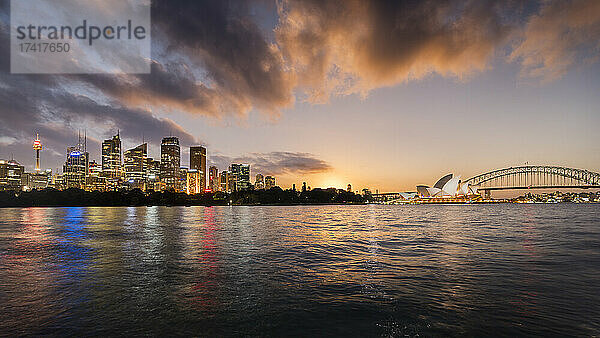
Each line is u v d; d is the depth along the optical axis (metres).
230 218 100.50
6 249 31.30
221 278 19.02
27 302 14.62
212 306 14.11
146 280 18.56
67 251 29.80
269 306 14.06
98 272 20.67
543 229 51.56
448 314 12.99
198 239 39.78
